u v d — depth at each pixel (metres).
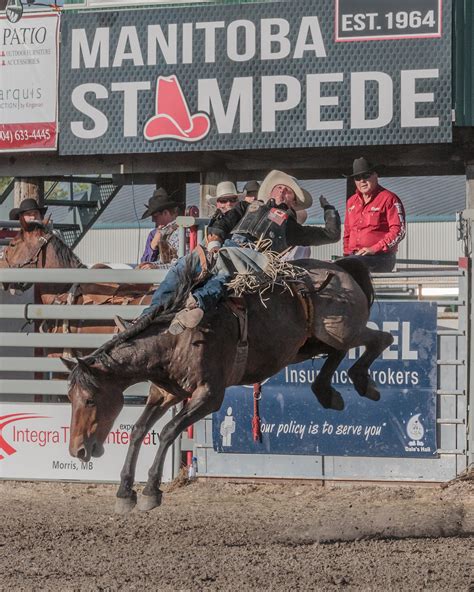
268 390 19.05
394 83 23.44
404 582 12.02
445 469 18.58
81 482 19.48
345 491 18.52
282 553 13.80
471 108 23.48
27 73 25.33
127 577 12.41
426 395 18.53
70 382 14.27
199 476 19.34
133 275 19.03
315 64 23.77
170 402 15.13
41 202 29.66
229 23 24.19
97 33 24.92
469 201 25.47
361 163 21.11
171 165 26.97
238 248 15.15
